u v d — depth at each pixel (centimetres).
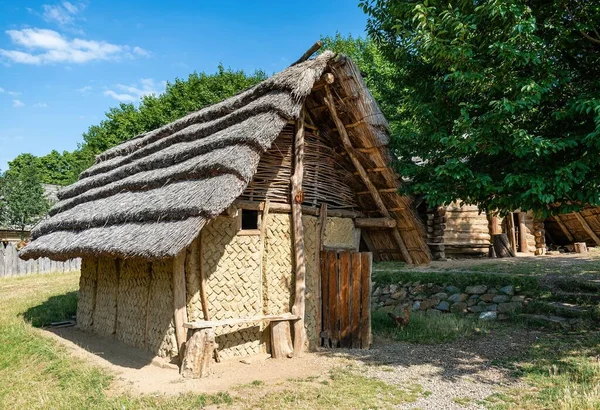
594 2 664
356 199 995
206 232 712
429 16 724
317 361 733
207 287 706
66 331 998
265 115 700
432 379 626
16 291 1578
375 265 1316
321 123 890
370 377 641
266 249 784
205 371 646
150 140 1095
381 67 2214
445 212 1426
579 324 838
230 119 782
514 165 712
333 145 921
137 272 824
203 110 992
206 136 844
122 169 964
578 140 654
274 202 803
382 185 928
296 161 815
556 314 898
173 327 700
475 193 754
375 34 918
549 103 726
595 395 514
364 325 818
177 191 672
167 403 539
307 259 858
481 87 709
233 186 613
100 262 980
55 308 1232
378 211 992
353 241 978
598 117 564
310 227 870
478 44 733
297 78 721
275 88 755
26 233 2544
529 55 629
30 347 840
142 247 598
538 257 1451
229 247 738
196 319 697
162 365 689
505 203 736
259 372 670
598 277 1000
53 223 1012
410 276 1156
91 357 763
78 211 957
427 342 834
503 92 713
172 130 1018
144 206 693
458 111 802
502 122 674
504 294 995
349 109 830
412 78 930
